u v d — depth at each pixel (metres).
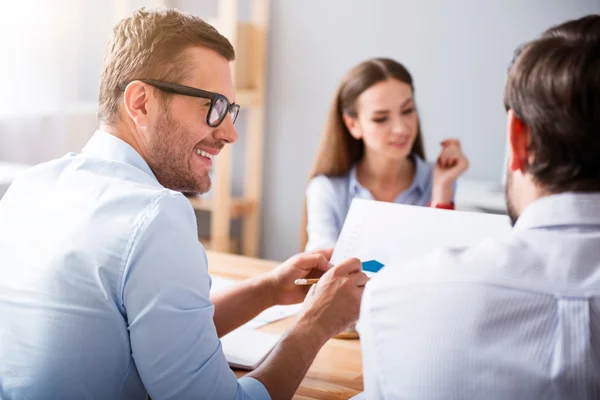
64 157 1.10
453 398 0.70
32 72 3.13
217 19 3.24
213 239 3.41
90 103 3.43
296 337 1.08
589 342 0.66
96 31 3.40
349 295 1.12
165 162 1.10
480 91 3.08
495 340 0.69
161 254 0.93
